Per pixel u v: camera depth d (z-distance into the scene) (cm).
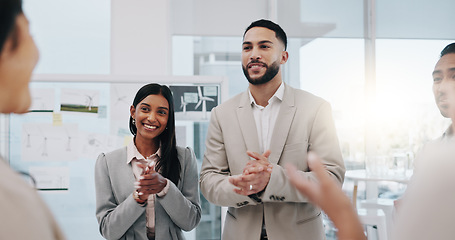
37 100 255
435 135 393
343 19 402
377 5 397
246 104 204
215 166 200
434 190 55
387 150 391
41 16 368
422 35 399
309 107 199
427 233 54
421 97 396
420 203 56
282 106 199
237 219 192
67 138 255
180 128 261
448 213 53
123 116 259
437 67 181
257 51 196
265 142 200
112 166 212
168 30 379
